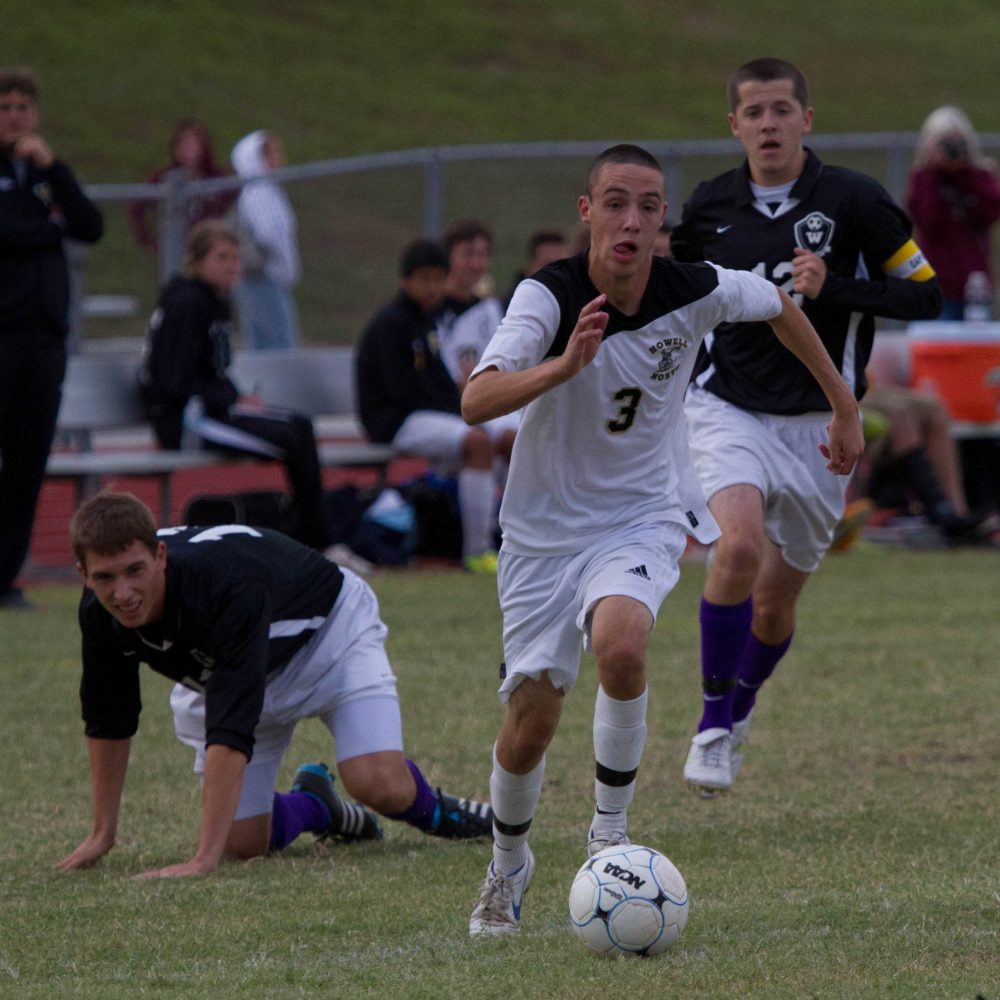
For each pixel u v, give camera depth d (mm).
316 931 14211
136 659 16766
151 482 43469
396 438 38969
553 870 16453
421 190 57656
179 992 12500
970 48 133750
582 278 14289
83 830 18469
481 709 24641
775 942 13492
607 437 14680
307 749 22812
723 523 19375
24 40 100688
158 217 48156
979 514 42000
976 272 47594
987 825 17906
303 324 56000
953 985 12180
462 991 12312
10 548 32750
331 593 18000
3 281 31094
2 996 12492
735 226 20703
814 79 121188
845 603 34094
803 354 15898
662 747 22359
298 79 105750
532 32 122562
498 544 40750
